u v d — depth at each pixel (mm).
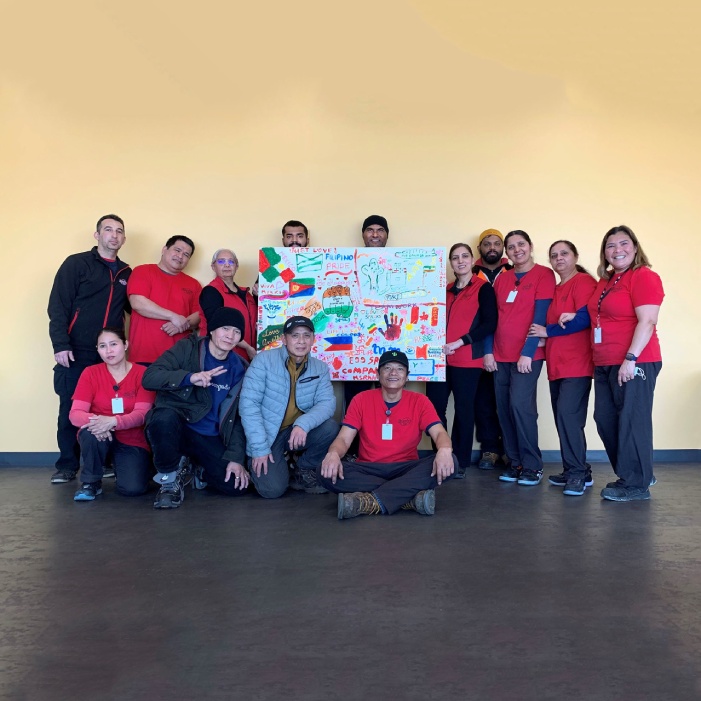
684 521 3086
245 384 3521
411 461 3367
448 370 4270
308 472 3701
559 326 3752
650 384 3441
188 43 4590
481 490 3760
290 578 2312
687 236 4766
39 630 1894
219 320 3498
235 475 3529
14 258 4523
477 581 2285
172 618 1975
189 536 2824
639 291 3375
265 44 4605
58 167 4547
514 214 4688
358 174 4637
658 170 4754
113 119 4570
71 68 4551
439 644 1805
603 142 4723
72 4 4547
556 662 1702
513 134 4688
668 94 4750
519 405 3930
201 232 4598
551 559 2525
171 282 4230
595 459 4730
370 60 4637
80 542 2744
